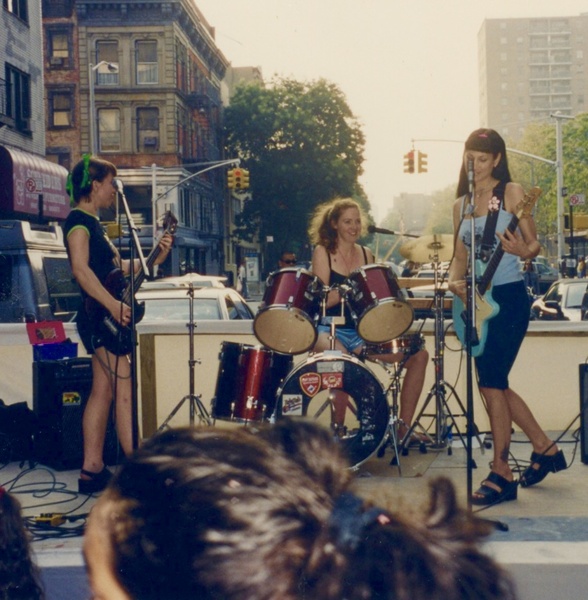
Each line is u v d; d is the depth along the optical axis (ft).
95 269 17.30
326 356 17.95
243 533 2.73
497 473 16.12
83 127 145.18
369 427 18.01
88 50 144.56
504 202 16.11
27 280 33.76
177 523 2.75
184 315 33.14
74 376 20.12
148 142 146.92
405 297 18.11
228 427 3.26
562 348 23.00
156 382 23.40
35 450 20.57
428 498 3.27
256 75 270.05
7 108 85.30
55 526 15.10
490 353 16.08
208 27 181.47
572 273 91.04
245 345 18.86
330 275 19.35
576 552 12.71
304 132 191.83
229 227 213.66
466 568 3.06
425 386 23.49
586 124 205.26
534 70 562.66
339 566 2.80
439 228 377.50
